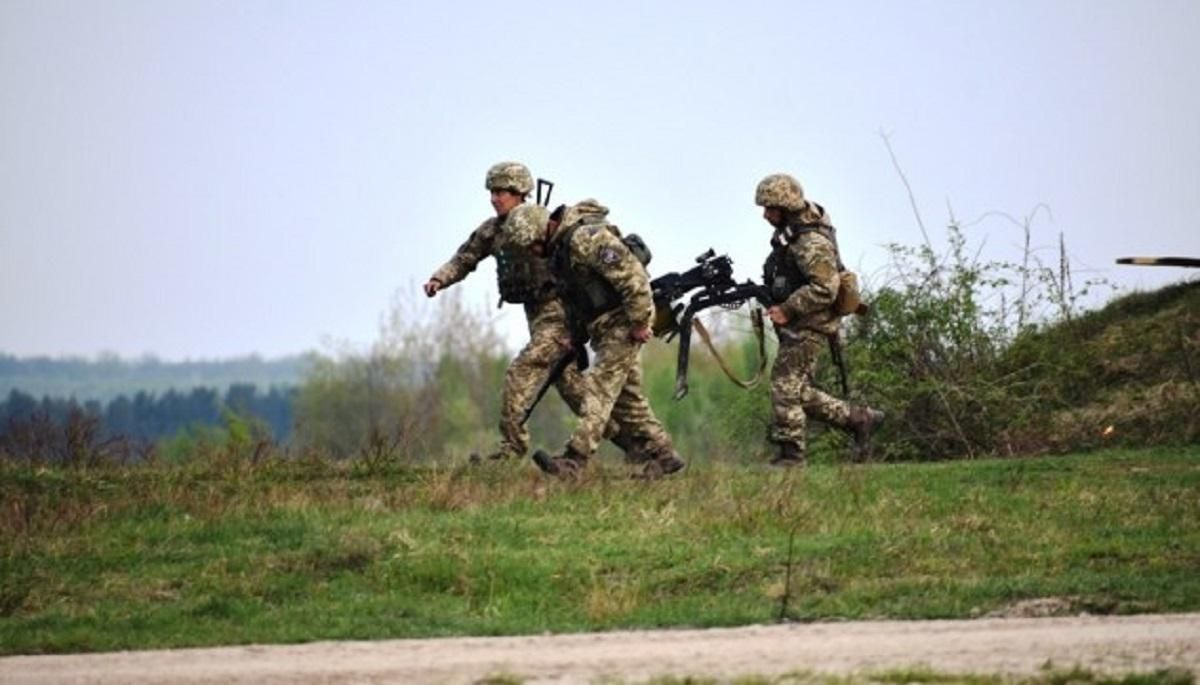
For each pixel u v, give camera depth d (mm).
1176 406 48812
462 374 116938
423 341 116938
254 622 31406
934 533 35125
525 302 43156
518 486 39438
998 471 41531
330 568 34156
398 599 32438
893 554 33844
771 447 51969
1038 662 27484
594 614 31234
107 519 37969
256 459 43844
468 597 32719
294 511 37906
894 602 31422
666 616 31031
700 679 26469
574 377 43188
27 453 44688
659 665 27781
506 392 43000
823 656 28109
